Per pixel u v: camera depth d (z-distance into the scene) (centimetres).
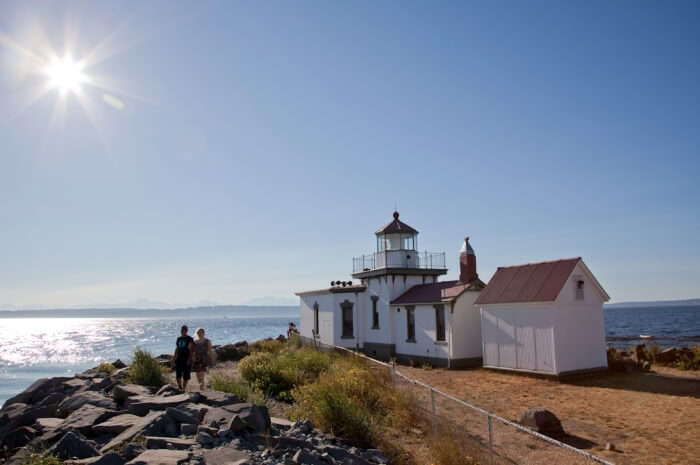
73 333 13712
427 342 2814
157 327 19312
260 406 1055
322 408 1132
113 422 1008
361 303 3459
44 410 1279
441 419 1266
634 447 1148
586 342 2173
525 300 2195
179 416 990
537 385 1989
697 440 1190
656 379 2033
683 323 11075
